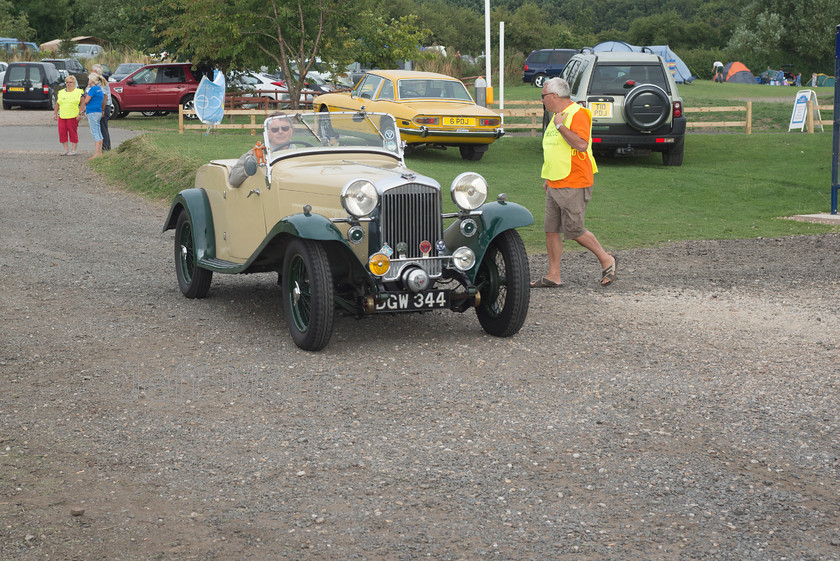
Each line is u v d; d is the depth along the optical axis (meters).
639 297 8.51
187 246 8.62
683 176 17.23
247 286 9.15
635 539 3.72
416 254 6.71
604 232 12.21
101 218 13.34
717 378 5.93
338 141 7.73
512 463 4.50
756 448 4.70
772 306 8.09
